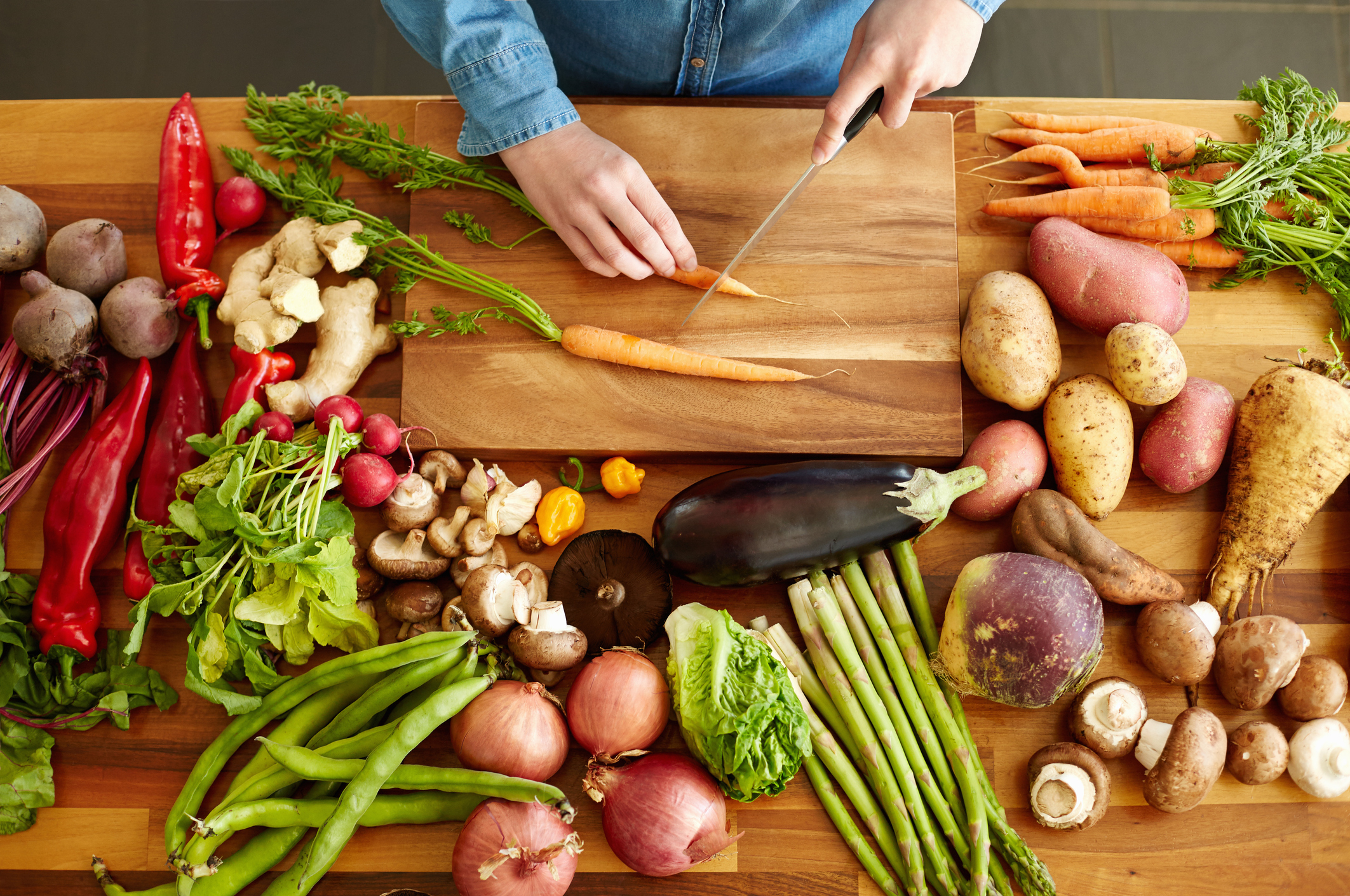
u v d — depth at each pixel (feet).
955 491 4.30
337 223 4.69
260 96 4.95
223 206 4.77
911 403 4.62
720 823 4.11
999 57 7.70
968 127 5.06
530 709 4.11
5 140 4.99
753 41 4.86
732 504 4.23
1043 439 4.65
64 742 4.41
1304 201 4.70
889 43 4.11
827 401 4.62
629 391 4.64
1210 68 7.71
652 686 4.17
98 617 4.45
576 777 4.39
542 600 4.45
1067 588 4.08
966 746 4.27
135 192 4.96
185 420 4.56
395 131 4.98
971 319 4.58
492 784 3.98
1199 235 4.73
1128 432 4.46
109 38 7.70
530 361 4.66
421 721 3.93
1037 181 4.95
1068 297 4.59
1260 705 4.38
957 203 5.00
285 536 4.14
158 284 4.63
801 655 4.46
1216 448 4.50
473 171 4.73
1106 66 7.70
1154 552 4.66
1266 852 4.36
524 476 4.75
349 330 4.59
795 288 4.71
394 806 4.15
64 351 4.50
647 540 4.67
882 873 4.22
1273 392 4.43
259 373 4.53
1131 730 4.29
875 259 4.73
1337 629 4.61
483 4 4.26
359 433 4.44
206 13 7.74
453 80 4.35
